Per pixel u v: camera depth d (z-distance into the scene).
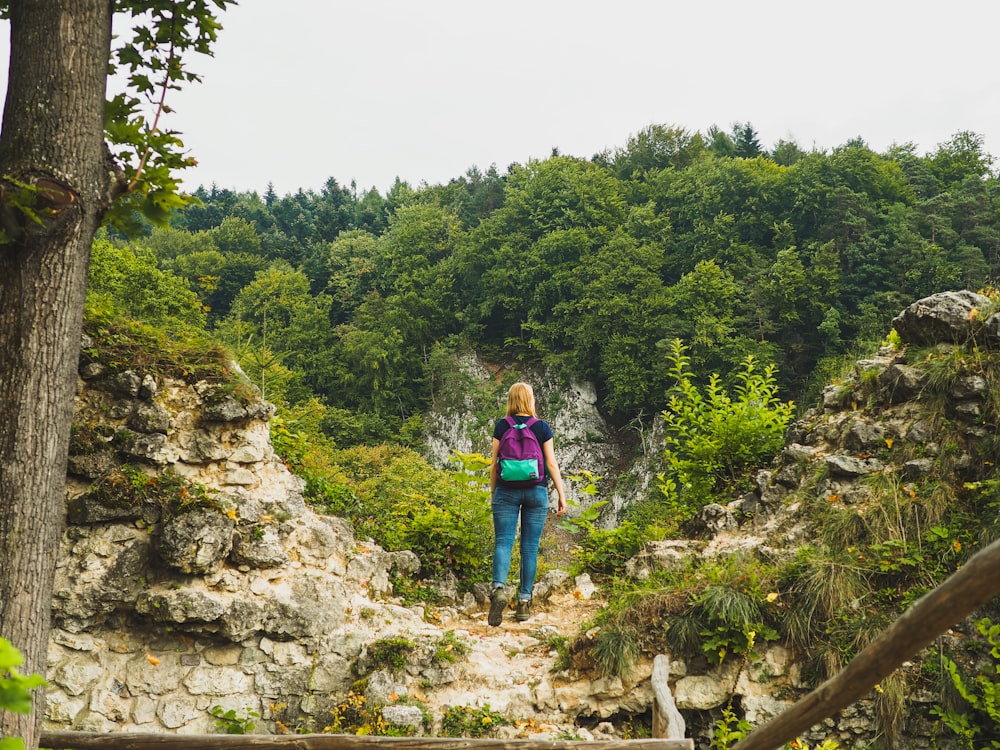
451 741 3.30
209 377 6.49
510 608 7.08
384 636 6.07
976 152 98.38
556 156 99.88
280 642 5.85
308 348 82.25
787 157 106.31
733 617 5.72
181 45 4.53
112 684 5.50
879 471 6.62
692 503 8.42
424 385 84.06
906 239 65.94
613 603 6.29
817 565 5.98
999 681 5.24
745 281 72.50
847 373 8.05
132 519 5.81
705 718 5.78
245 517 6.12
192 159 4.02
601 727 5.68
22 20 3.65
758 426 8.23
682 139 116.94
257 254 113.19
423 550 7.52
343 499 7.99
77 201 3.54
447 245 99.44
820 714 2.08
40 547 3.36
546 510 6.73
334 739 3.36
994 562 1.61
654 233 86.94
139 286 37.31
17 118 3.56
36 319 3.44
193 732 5.51
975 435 6.36
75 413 6.09
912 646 1.80
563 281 79.81
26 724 3.20
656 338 69.88
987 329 6.63
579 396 76.00
